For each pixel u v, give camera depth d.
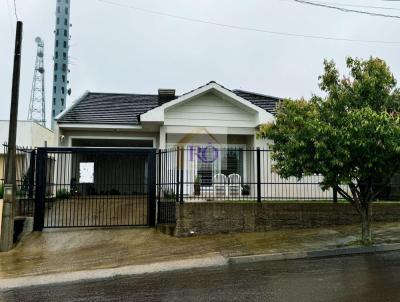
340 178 9.07
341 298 5.39
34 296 6.21
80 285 6.86
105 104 18.84
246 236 10.66
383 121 8.45
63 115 16.70
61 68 35.12
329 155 8.82
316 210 11.65
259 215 11.35
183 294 5.93
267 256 8.49
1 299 6.11
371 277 6.52
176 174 11.62
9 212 9.97
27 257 9.23
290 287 6.07
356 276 6.63
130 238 10.59
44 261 8.81
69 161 16.20
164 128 15.77
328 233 10.77
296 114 9.67
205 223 11.02
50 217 12.55
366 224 9.49
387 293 5.57
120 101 19.55
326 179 9.40
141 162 16.23
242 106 15.84
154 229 11.41
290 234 10.77
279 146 10.11
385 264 7.54
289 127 9.90
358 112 8.59
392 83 9.52
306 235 10.58
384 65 9.45
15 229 10.52
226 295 5.75
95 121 16.22
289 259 8.48
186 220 10.91
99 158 16.89
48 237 10.73
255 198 12.34
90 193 15.20
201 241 10.21
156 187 11.92
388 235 10.31
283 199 12.73
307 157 9.20
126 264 8.30
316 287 6.00
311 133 8.98
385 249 9.11
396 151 8.43
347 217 11.82
